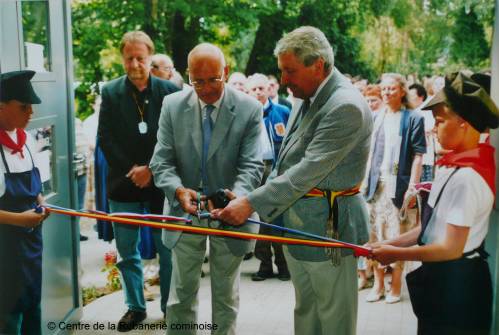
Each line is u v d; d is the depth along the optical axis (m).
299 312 2.78
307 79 2.45
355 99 2.41
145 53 3.55
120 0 10.44
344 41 12.94
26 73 2.60
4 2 2.70
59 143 3.41
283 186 2.46
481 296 2.05
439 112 2.10
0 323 2.58
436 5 13.26
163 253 3.73
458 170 2.04
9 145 2.58
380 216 4.31
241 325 3.91
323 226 2.52
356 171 2.52
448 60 13.39
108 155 3.63
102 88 3.67
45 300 3.20
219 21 11.25
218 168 3.05
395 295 4.31
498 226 2.36
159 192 3.63
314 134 2.47
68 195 3.56
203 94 2.93
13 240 2.58
